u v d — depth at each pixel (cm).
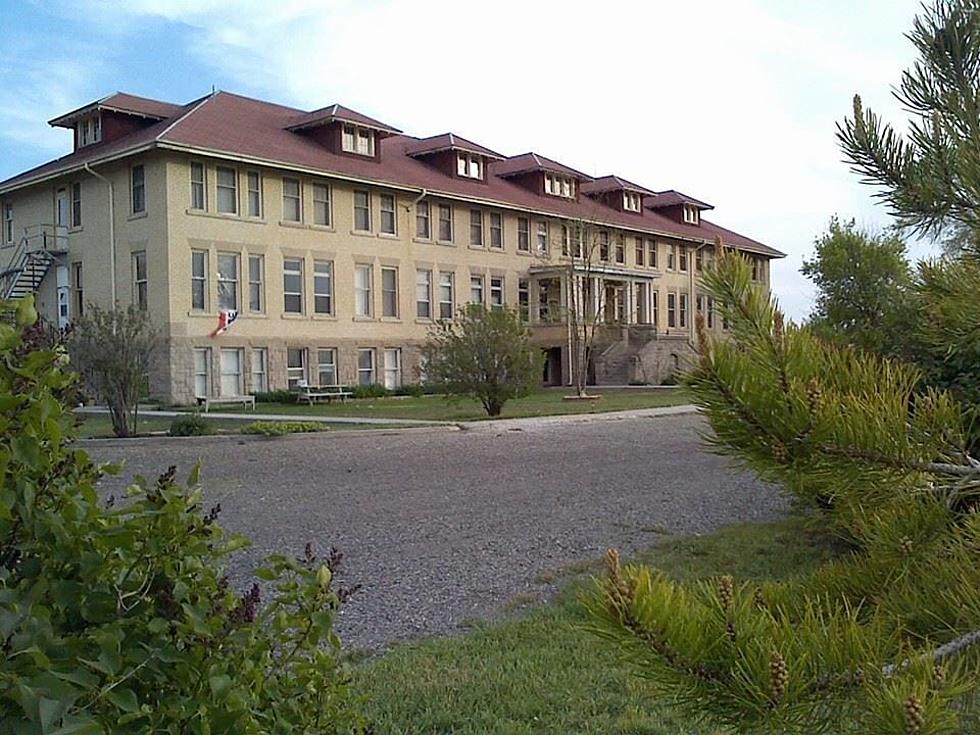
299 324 3112
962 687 146
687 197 4997
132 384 1817
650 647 153
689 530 835
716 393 175
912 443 177
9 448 155
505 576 669
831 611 175
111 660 151
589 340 3594
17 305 179
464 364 2311
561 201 4256
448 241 3662
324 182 3206
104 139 3077
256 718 191
